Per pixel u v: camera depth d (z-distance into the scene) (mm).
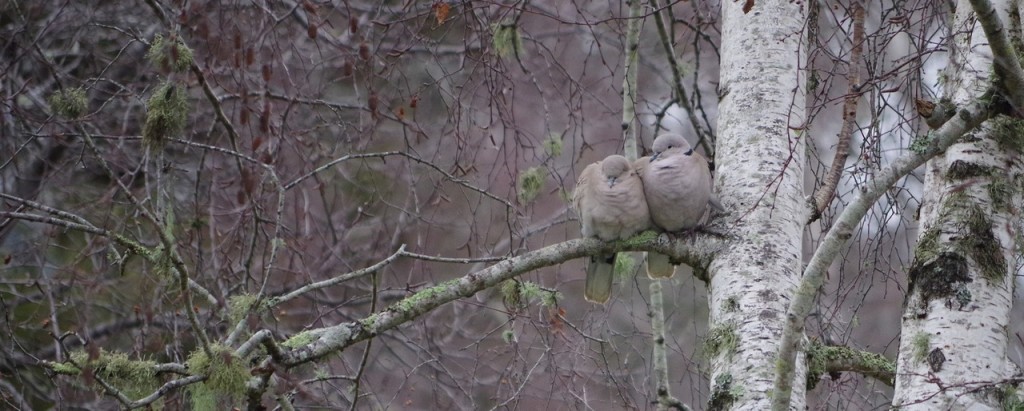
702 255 9750
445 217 15781
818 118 15102
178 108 8664
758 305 9047
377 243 13656
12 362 11594
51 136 11562
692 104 12594
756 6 10344
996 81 8047
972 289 8266
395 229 14930
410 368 13594
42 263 10945
